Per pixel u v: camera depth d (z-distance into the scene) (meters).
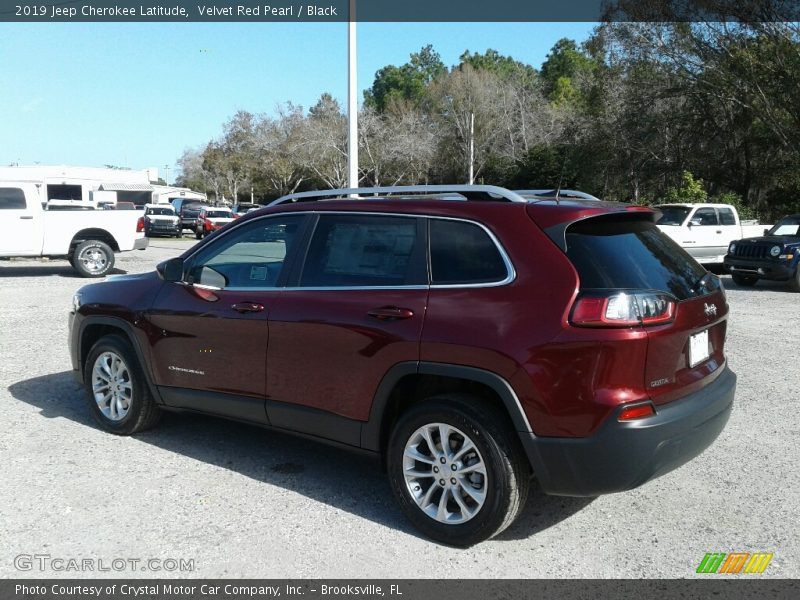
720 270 18.36
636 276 3.69
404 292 4.01
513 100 56.22
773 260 14.94
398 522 4.13
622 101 35.91
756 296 14.25
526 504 4.41
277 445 5.39
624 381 3.47
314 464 5.02
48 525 4.03
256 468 4.93
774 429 5.82
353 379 4.14
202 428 5.76
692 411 3.71
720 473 4.89
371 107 57.47
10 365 7.79
